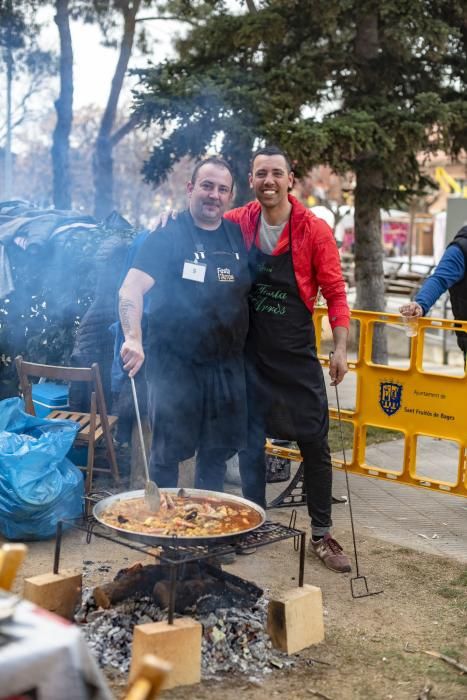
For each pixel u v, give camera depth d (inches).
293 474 262.5
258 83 372.2
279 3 371.6
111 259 230.7
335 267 171.9
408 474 218.7
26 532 185.5
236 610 142.1
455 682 132.9
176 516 136.4
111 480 233.9
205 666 132.3
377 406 222.7
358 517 223.6
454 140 389.7
